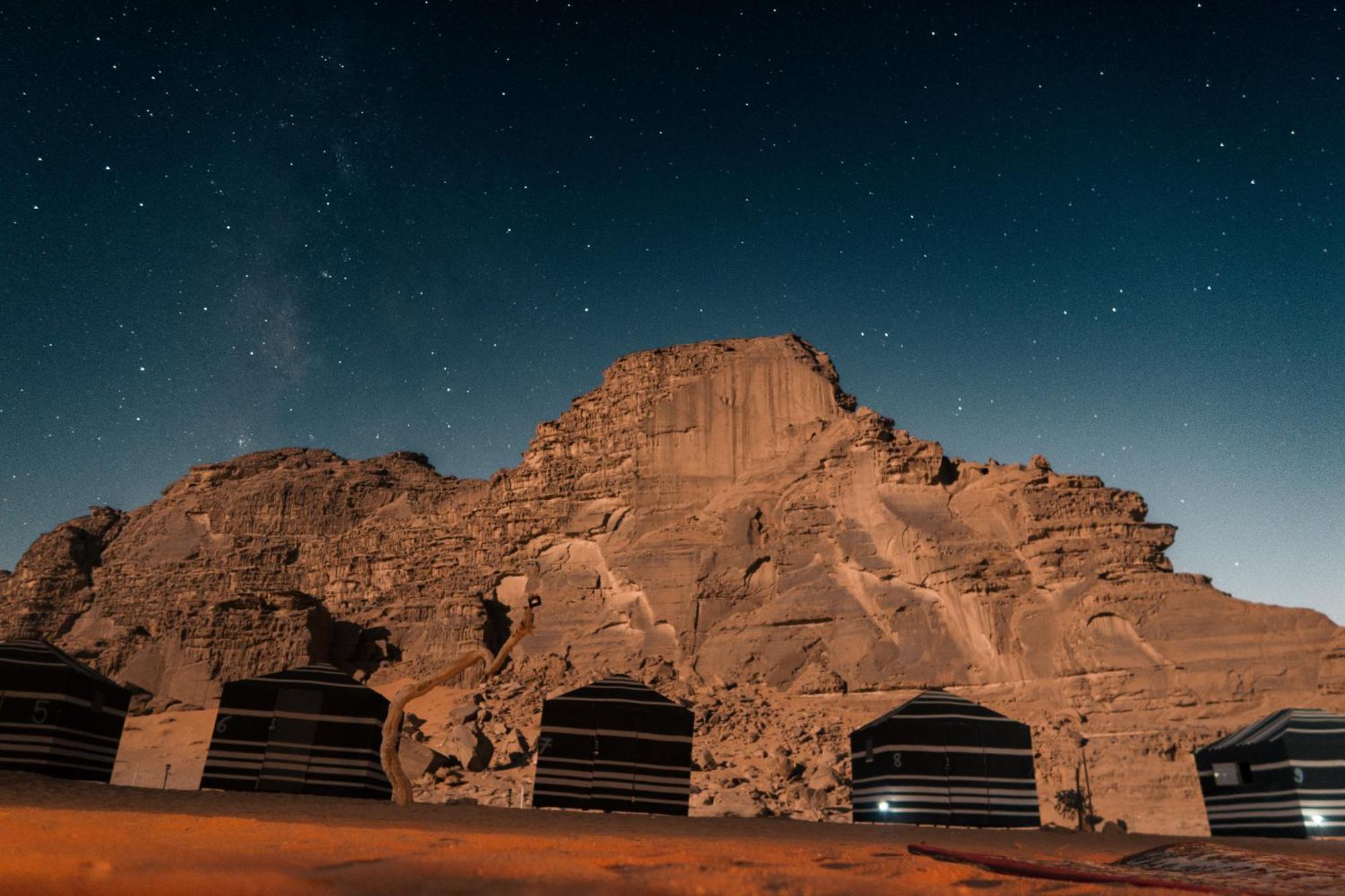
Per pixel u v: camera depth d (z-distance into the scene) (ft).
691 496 285.64
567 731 102.68
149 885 22.75
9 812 43.16
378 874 26.78
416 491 379.76
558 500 302.86
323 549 347.36
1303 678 192.34
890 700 222.89
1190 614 208.44
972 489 255.50
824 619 243.81
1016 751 99.60
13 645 99.81
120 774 206.08
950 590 233.14
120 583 360.69
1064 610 220.84
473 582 297.53
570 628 270.46
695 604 259.19
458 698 248.11
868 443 267.59
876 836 68.03
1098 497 239.71
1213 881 31.91
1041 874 31.76
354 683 99.60
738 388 299.79
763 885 28.40
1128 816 176.45
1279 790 92.63
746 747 200.34
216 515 381.81
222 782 94.53
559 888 26.07
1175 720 194.70
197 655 273.54
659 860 33.78
